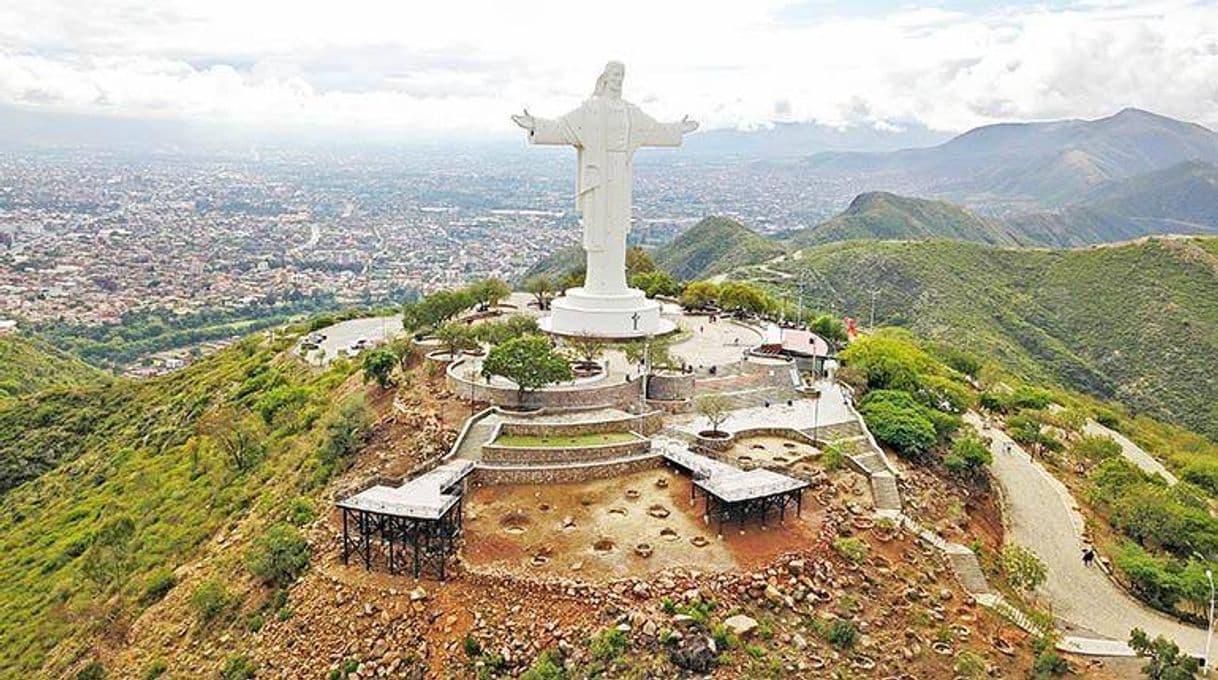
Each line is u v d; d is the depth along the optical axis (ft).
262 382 310.65
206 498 215.92
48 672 163.43
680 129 270.26
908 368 268.62
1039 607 174.81
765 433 207.92
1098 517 228.63
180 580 176.55
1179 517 217.15
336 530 163.94
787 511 168.55
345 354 318.24
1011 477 244.22
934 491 200.95
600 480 176.24
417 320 286.25
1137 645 154.51
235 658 143.02
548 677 125.90
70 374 535.19
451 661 132.57
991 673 140.46
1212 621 167.22
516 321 270.87
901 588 154.71
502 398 207.00
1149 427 413.59
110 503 241.76
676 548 152.05
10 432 350.64
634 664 127.65
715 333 305.32
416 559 145.79
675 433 201.26
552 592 140.36
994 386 348.38
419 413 206.08
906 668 137.18
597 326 265.95
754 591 142.82
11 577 218.38
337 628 140.97
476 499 167.43
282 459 217.77
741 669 128.67
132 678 150.92
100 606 178.29
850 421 218.59
